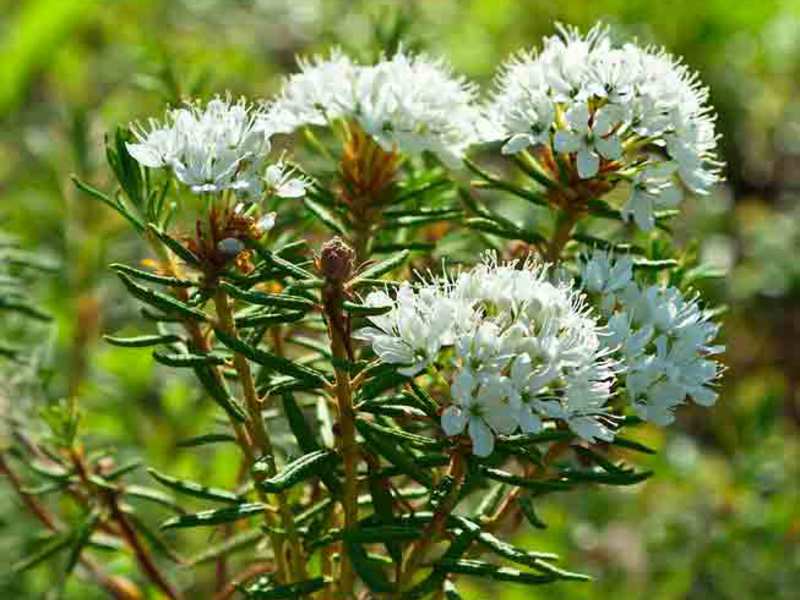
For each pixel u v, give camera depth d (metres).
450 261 0.34
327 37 0.54
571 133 0.28
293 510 0.32
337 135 0.32
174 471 0.46
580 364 0.25
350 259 0.24
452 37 0.69
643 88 0.28
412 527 0.26
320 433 0.33
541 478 0.29
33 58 0.69
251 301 0.25
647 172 0.29
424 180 0.34
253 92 0.66
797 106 0.79
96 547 0.36
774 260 0.69
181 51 0.65
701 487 0.55
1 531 0.45
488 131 0.30
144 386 0.50
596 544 0.53
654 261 0.29
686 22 0.76
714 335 0.29
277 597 0.27
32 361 0.39
